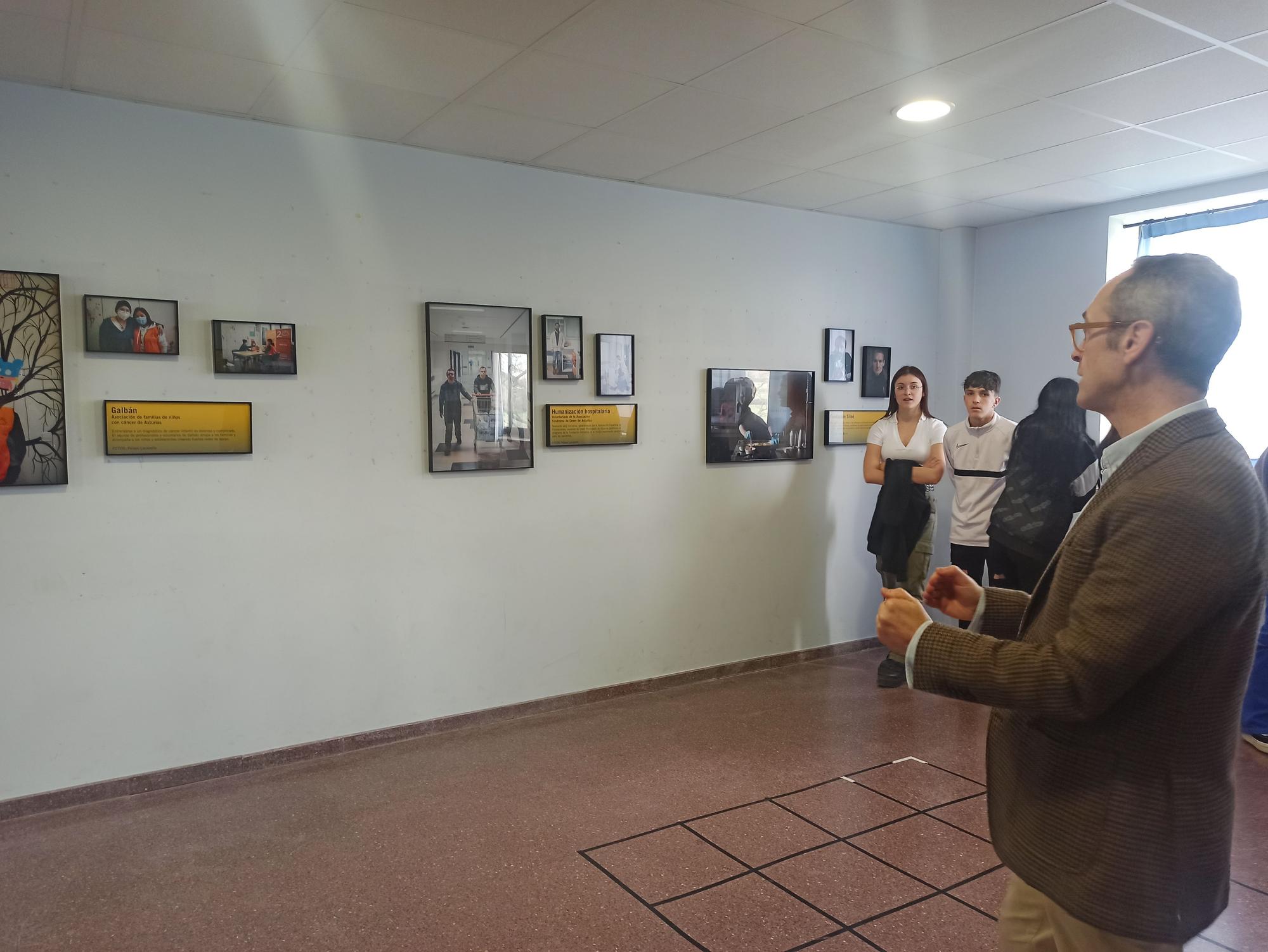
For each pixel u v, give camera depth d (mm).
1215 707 1099
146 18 2420
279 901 2432
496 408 3889
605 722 3943
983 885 2492
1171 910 1087
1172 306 1151
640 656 4414
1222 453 1105
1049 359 5035
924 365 5441
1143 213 4586
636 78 2904
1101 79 2922
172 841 2795
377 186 3582
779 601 4910
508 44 2617
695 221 4465
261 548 3402
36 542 2992
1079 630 1085
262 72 2828
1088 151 3752
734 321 4633
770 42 2619
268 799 3125
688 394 4500
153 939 2248
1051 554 3600
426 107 3174
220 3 2334
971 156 3820
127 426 3115
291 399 3441
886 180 4223
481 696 3947
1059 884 1157
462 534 3857
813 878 2535
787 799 3088
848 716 3994
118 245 3092
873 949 2184
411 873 2582
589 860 2650
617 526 4305
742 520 4738
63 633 3047
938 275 5457
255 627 3404
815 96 3070
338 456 3553
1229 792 1134
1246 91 3047
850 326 5086
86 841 2797
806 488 4973
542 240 4004
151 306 3135
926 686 1206
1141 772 1104
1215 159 3879
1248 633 1101
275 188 3373
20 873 2592
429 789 3195
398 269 3646
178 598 3248
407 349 3684
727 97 3082
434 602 3803
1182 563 1035
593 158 3838
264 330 3346
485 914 2355
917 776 3279
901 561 4410
